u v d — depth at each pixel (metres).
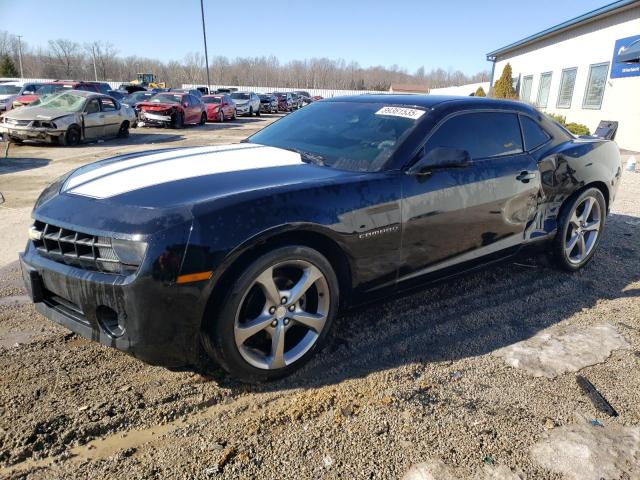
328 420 2.46
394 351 3.13
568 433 2.42
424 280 3.33
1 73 62.97
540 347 3.22
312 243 2.76
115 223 2.33
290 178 2.79
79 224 2.42
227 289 2.41
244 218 2.41
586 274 4.50
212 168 2.92
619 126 16.00
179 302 2.28
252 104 32.34
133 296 2.25
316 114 3.92
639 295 4.08
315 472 2.12
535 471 2.17
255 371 2.63
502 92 24.61
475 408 2.59
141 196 2.49
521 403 2.65
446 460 2.22
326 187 2.73
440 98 3.67
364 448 2.27
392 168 3.04
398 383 2.79
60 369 2.78
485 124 3.63
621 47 15.90
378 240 2.92
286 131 3.84
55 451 2.18
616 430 2.46
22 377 2.69
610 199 4.67
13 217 6.18
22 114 13.36
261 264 2.47
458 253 3.43
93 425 2.34
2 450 2.16
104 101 15.15
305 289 2.70
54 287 2.51
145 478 2.06
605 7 16.05
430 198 3.12
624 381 2.88
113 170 2.96
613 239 5.60
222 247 2.32
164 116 20.59
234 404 2.56
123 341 2.33
